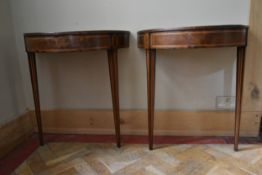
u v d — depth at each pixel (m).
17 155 1.28
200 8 1.30
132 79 1.46
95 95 1.52
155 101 1.48
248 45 1.29
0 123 1.29
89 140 1.45
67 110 1.55
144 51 1.40
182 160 1.16
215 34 1.01
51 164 1.17
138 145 1.35
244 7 1.27
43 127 1.60
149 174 1.04
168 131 1.48
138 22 1.36
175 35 1.04
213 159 1.15
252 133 1.40
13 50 1.45
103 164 1.15
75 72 1.51
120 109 1.51
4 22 1.37
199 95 1.44
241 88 1.17
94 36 1.10
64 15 1.41
